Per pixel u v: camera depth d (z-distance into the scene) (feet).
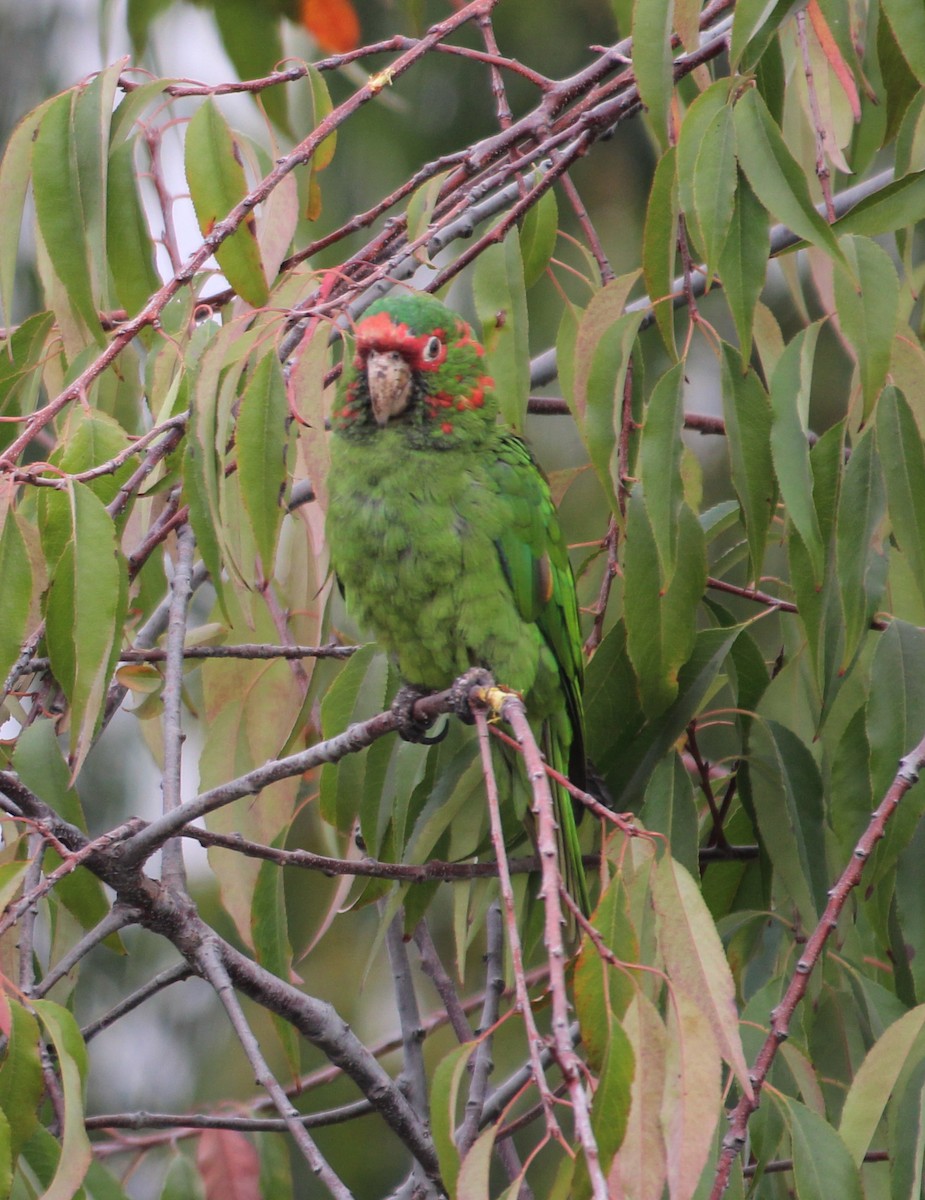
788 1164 23.62
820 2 24.36
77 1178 17.54
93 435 23.75
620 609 31.14
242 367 22.09
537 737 27.66
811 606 23.17
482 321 27.04
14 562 20.85
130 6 30.81
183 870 22.81
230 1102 30.30
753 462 23.25
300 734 28.71
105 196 24.50
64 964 21.36
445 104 49.34
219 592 21.52
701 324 23.50
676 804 24.31
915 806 22.47
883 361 22.24
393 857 26.20
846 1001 24.56
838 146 29.96
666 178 22.50
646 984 18.69
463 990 46.55
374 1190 45.32
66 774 22.81
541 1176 41.86
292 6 31.58
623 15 29.55
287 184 24.63
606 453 23.50
